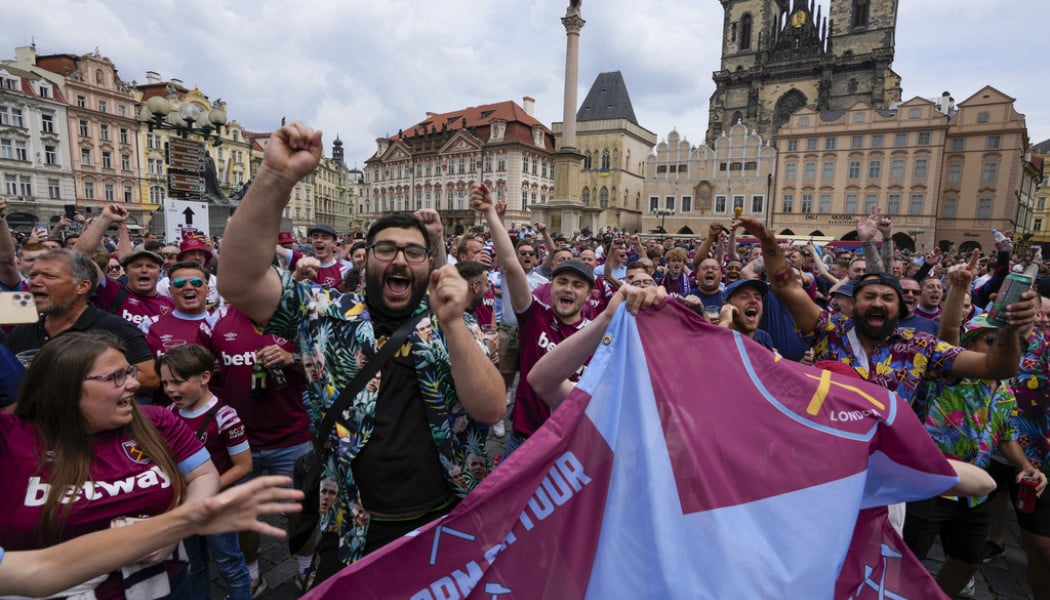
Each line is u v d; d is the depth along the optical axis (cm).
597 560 180
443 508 208
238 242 169
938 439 327
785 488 191
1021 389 362
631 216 7588
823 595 179
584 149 7438
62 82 5269
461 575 173
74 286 311
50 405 180
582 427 191
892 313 299
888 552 211
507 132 6900
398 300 202
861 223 429
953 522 327
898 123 5131
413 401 202
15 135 4953
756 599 173
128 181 5869
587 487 187
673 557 174
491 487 178
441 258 402
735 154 5925
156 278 462
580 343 216
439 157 7388
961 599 369
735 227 348
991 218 5009
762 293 356
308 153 166
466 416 209
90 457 186
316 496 209
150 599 195
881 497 213
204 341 364
